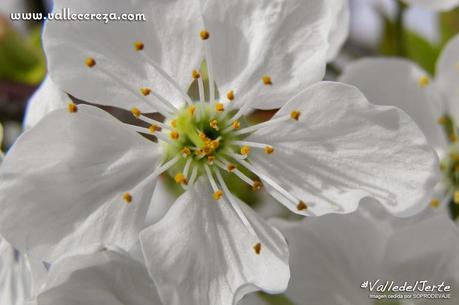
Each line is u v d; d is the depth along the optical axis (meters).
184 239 0.11
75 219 0.11
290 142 0.11
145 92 0.11
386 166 0.11
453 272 0.11
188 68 0.11
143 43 0.11
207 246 0.11
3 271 0.11
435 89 0.12
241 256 0.11
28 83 0.12
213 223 0.11
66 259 0.10
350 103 0.11
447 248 0.11
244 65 0.11
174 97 0.11
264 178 0.11
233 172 0.11
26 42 0.13
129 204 0.11
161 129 0.11
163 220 0.11
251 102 0.11
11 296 0.11
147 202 0.11
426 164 0.10
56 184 0.11
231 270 0.11
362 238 0.11
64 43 0.11
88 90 0.11
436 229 0.11
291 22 0.11
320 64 0.11
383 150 0.11
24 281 0.11
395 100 0.12
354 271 0.11
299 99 0.11
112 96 0.11
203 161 0.11
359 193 0.11
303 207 0.11
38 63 0.13
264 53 0.11
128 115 0.12
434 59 0.13
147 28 0.11
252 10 0.11
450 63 0.12
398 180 0.11
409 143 0.11
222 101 0.11
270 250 0.11
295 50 0.11
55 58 0.11
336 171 0.11
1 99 0.12
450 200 0.12
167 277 0.11
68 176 0.11
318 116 0.11
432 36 0.13
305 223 0.11
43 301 0.10
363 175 0.11
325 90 0.11
